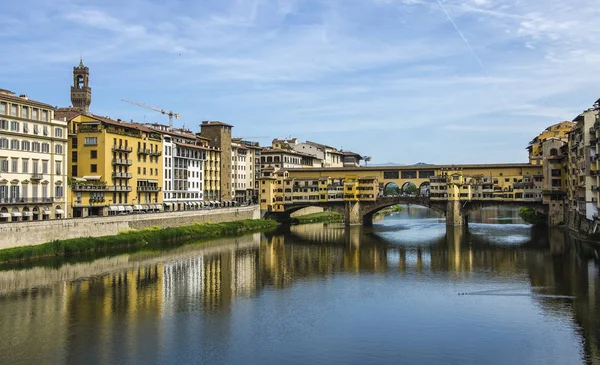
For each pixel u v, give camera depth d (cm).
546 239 13025
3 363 5109
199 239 13575
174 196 16325
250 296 7550
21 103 10675
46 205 11275
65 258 9888
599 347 5475
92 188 12600
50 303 7025
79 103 18550
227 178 19838
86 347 5512
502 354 5353
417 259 10612
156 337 5816
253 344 5644
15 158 10488
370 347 5569
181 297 7431
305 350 5491
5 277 8294
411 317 6544
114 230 11838
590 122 11900
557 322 6234
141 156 14625
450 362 5184
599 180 10994
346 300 7344
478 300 7269
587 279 8288
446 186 17200
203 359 5250
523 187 16625
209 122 19662
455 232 15288
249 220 17000
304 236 14625
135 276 8700
